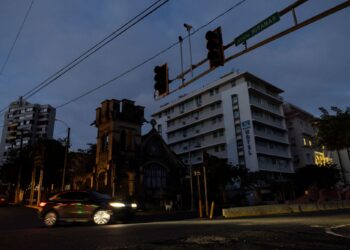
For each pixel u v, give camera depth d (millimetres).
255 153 50156
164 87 10836
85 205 12453
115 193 28797
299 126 65000
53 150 39812
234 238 6594
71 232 8336
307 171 48062
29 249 5520
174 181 35219
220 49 9008
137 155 32562
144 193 31812
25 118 96312
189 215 22578
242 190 46750
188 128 65125
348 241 6148
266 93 58438
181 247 5500
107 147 32438
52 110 99938
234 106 55281
